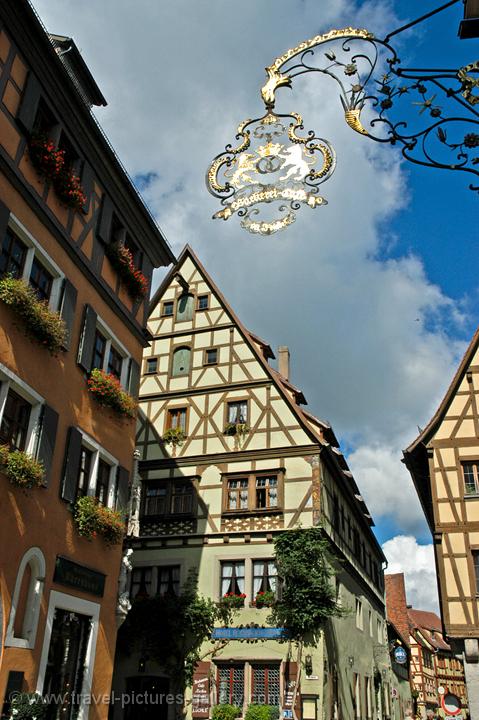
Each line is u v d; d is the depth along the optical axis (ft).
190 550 69.77
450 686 196.54
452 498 57.93
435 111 16.57
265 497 69.82
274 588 65.00
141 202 49.78
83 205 42.37
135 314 51.06
